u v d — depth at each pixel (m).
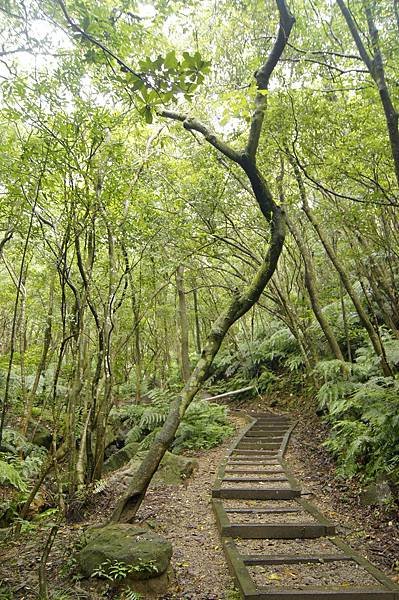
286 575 3.88
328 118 6.16
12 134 5.34
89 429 5.91
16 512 5.12
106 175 5.39
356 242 7.68
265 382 13.86
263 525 4.86
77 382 5.46
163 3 3.82
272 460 7.78
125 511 4.46
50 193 5.06
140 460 7.38
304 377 11.98
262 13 7.22
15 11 3.42
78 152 4.88
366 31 5.91
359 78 6.04
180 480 6.93
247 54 7.95
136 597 3.43
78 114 4.68
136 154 7.44
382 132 5.79
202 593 3.67
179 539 4.84
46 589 3.46
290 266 11.05
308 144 6.41
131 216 6.75
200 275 12.77
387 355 7.32
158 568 3.68
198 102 7.49
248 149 4.72
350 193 6.99
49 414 8.65
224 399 14.91
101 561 3.71
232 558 4.14
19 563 4.14
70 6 3.28
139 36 3.74
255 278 4.93
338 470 6.50
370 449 6.21
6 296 10.71
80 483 5.50
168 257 9.20
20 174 4.51
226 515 5.23
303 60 6.22
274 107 6.28
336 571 3.96
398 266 7.30
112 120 5.00
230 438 9.76
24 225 5.29
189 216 8.88
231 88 7.09
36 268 9.12
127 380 14.47
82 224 5.16
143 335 14.68
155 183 8.52
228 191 8.84
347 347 9.47
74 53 4.20
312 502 5.96
